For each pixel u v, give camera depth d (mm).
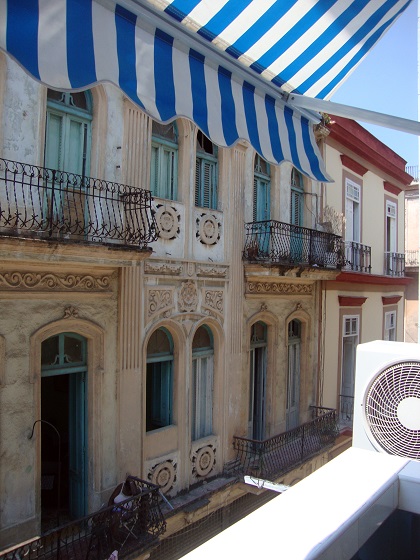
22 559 6117
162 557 8375
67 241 6246
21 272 6512
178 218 8898
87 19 2748
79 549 6891
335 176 14086
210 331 9992
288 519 2027
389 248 18766
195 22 3246
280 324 11797
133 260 7191
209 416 9992
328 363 13828
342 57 4258
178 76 3273
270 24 3465
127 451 7953
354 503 2201
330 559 1852
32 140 6602
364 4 3770
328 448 11867
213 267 9617
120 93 7754
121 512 6801
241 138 3695
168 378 9195
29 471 6703
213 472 9781
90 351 7602
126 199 7543
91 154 7465
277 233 10281
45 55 2525
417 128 3584
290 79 4156
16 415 6559
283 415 11945
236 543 1817
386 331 18172
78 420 7797
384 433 3309
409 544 2531
